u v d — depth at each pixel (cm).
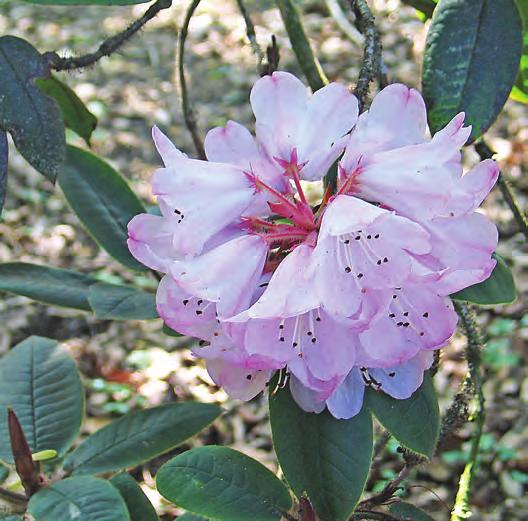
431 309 44
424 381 49
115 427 60
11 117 47
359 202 41
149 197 192
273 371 48
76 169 63
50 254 181
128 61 237
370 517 55
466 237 43
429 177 42
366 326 41
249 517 50
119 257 62
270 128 44
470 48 49
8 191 194
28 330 166
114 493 52
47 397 62
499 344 151
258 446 141
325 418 48
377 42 51
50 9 259
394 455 128
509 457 134
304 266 41
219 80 229
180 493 50
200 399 150
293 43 62
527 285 160
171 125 215
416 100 44
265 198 44
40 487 53
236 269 43
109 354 159
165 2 50
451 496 129
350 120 44
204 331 43
